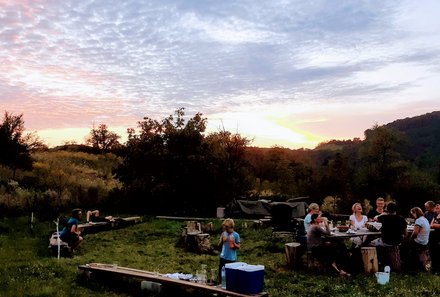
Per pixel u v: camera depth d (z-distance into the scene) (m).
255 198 33.59
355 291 10.89
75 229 16.25
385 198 38.75
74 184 34.69
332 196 41.50
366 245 14.55
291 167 50.06
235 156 36.62
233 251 11.13
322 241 13.39
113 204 31.42
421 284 11.63
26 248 16.73
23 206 26.31
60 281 11.29
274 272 13.25
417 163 54.03
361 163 42.84
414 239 13.57
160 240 20.11
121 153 34.56
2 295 9.95
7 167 33.69
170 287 10.61
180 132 33.50
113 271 11.11
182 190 32.69
